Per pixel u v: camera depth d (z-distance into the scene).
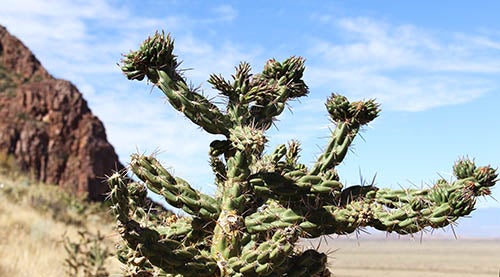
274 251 3.33
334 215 3.58
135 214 3.89
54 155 60.84
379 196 3.72
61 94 65.12
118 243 4.02
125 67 3.61
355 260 43.47
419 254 58.62
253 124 3.70
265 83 3.87
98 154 62.41
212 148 3.78
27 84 66.75
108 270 12.05
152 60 3.59
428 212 3.52
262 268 3.35
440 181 3.68
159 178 3.57
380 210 3.62
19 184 26.50
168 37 3.64
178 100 3.57
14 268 10.45
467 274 33.59
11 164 37.28
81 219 23.22
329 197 3.72
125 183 3.54
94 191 60.34
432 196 3.57
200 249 3.74
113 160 64.00
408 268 36.97
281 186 3.60
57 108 64.00
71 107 64.44
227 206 3.61
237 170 3.66
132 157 3.58
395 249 72.31
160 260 3.33
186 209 3.62
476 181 3.54
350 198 3.75
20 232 15.03
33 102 64.19
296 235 3.52
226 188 3.66
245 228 3.59
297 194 3.62
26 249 12.06
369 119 3.98
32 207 21.31
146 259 3.48
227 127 3.69
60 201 25.38
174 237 3.73
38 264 11.24
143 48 3.58
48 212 21.75
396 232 3.62
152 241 3.31
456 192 3.49
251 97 3.74
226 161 3.82
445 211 3.48
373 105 3.95
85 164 61.03
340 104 3.95
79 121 64.00
